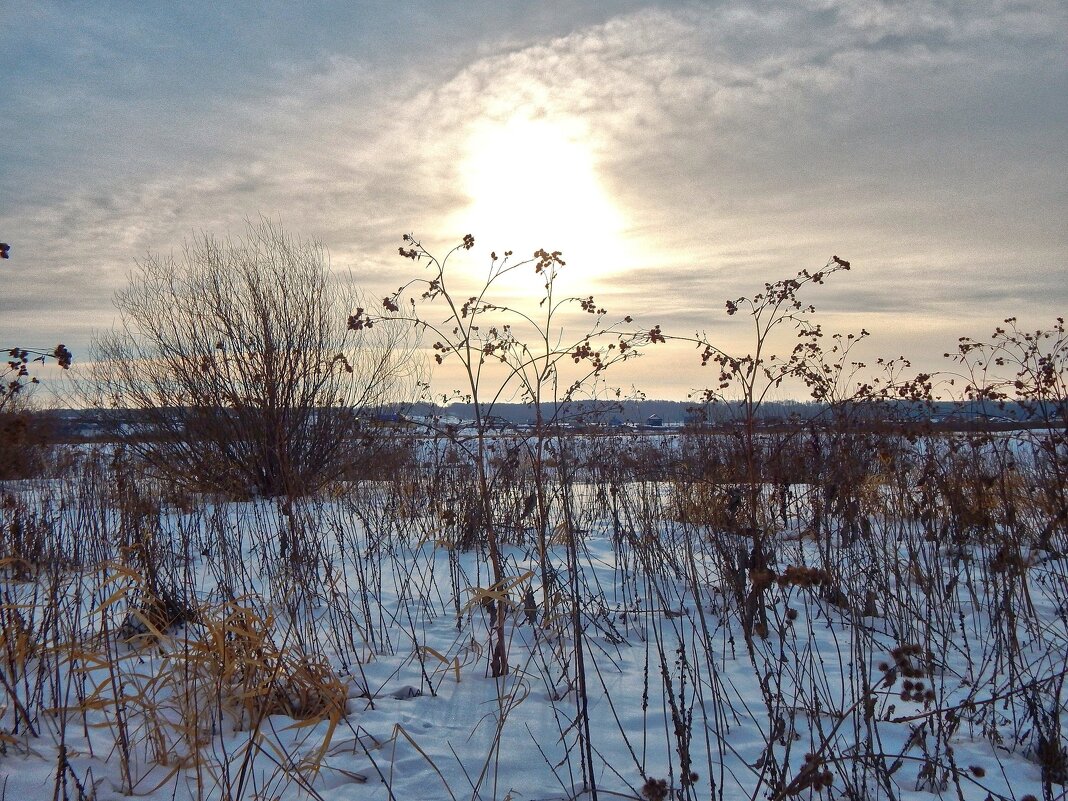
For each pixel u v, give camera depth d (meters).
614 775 2.88
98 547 5.57
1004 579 3.82
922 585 4.70
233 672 3.17
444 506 7.52
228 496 8.36
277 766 2.83
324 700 3.36
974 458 5.15
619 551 5.82
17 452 6.42
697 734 3.24
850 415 5.48
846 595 4.88
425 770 2.89
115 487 6.39
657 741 3.18
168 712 3.35
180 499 6.92
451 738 3.18
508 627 4.66
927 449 5.36
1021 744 3.19
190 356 10.90
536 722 3.34
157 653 3.77
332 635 4.44
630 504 6.35
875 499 5.80
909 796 2.79
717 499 5.43
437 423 5.23
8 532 5.39
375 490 8.03
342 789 2.74
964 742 3.27
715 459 5.81
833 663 4.10
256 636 3.05
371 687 3.75
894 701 3.59
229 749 3.02
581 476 7.30
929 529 4.93
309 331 10.95
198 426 10.39
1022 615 4.50
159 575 5.04
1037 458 5.09
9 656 3.18
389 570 6.14
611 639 4.39
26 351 4.08
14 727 3.13
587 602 4.79
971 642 4.44
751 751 3.09
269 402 10.25
